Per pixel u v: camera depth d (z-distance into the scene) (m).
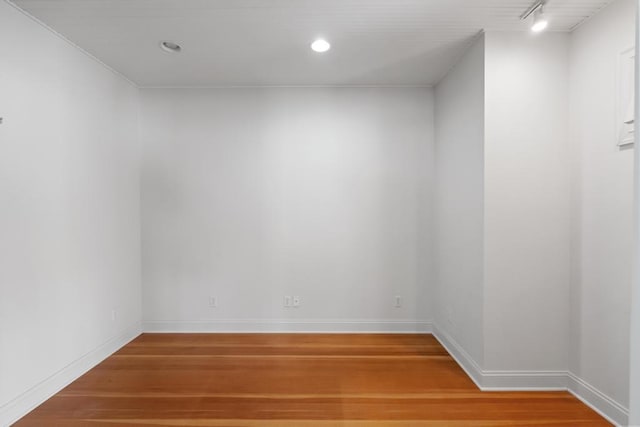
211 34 2.86
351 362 3.30
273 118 4.06
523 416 2.44
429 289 4.06
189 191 4.06
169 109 4.04
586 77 2.59
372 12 2.54
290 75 3.74
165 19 2.62
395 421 2.39
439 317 3.87
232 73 3.68
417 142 4.04
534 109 2.77
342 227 4.06
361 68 3.56
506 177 2.77
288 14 2.57
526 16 2.55
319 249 4.07
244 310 4.09
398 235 4.05
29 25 2.54
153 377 3.01
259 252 4.08
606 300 2.42
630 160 2.24
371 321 4.07
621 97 2.29
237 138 4.06
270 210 4.07
